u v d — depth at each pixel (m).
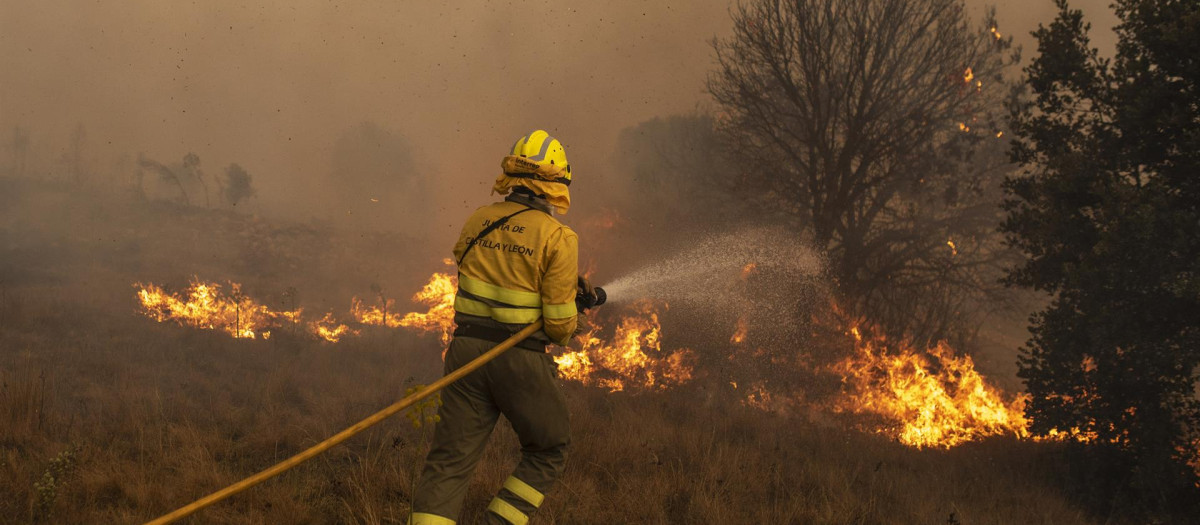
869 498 6.31
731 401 13.77
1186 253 9.07
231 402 7.73
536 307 2.79
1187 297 8.98
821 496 5.87
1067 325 10.85
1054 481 10.04
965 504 7.25
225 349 11.98
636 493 4.91
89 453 4.44
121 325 13.04
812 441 9.95
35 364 7.96
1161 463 9.35
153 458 4.59
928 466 9.45
